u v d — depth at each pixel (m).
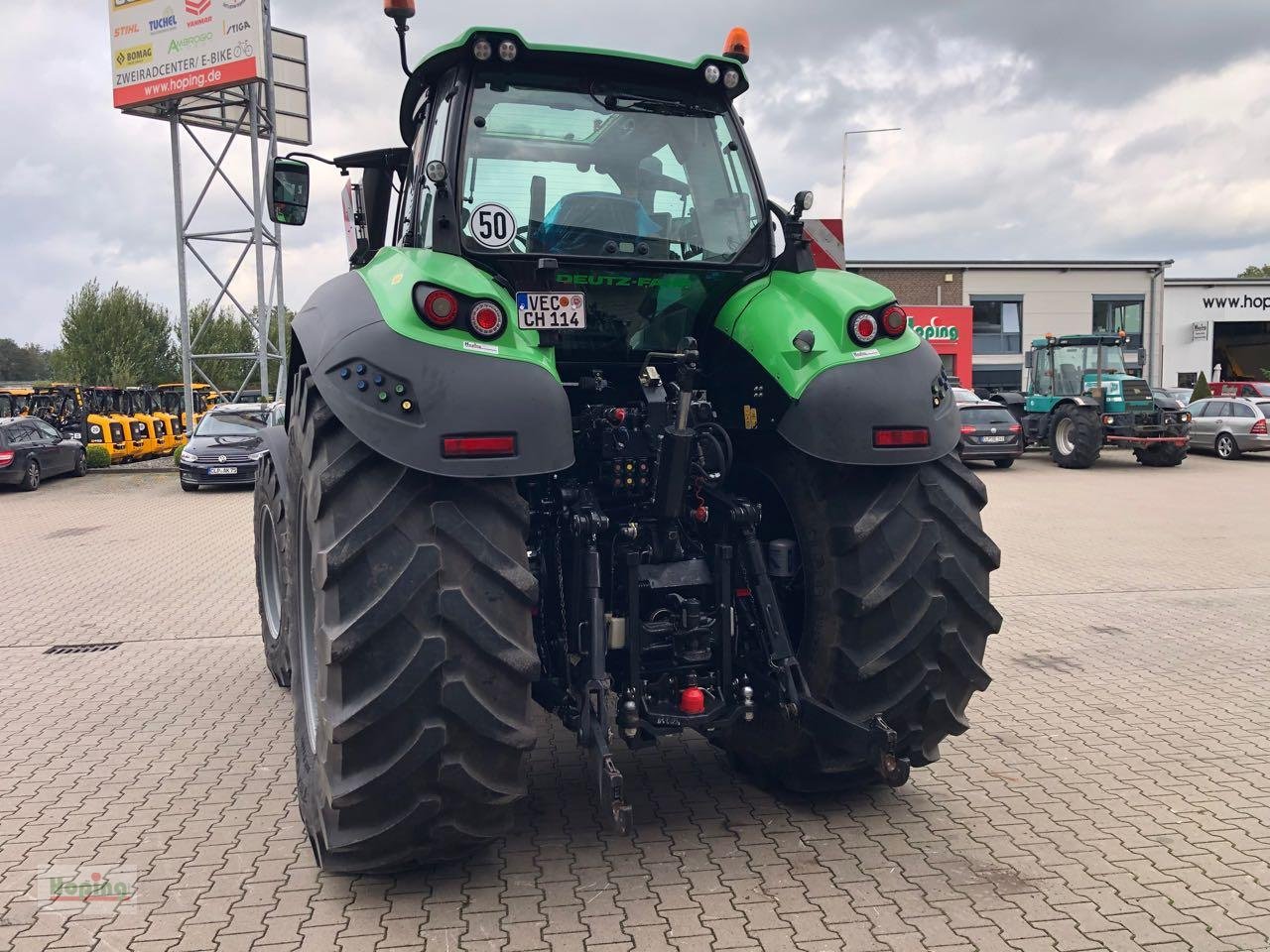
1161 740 4.31
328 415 2.74
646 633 3.14
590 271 3.29
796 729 3.29
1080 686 5.18
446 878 3.01
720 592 3.23
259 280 23.11
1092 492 15.09
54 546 11.05
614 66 3.33
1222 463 20.09
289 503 3.41
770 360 3.18
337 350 2.69
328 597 2.61
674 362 3.52
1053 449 19.62
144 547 10.85
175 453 23.34
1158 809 3.53
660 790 3.71
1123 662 5.65
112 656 6.00
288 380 3.31
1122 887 2.93
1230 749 4.19
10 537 11.87
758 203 3.55
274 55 26.34
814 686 3.23
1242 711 4.73
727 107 3.56
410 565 2.57
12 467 17.27
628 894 2.89
